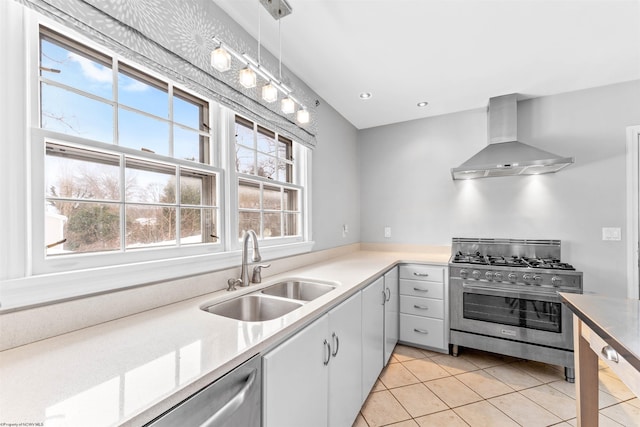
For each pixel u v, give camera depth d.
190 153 1.40
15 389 0.59
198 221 1.43
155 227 1.22
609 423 1.55
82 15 0.85
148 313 1.08
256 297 1.44
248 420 0.79
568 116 2.47
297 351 1.01
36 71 0.86
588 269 2.39
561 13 1.50
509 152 2.38
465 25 1.60
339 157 2.93
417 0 1.42
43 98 0.89
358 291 1.64
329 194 2.72
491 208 2.77
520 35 1.69
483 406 1.73
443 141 3.00
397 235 3.22
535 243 2.57
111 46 0.93
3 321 0.75
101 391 0.59
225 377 0.72
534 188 2.60
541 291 2.07
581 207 2.43
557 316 2.02
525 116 2.61
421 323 2.51
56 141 0.89
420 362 2.29
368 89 2.40
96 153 1.02
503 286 2.19
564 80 2.26
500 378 2.05
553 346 2.04
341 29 1.64
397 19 1.55
